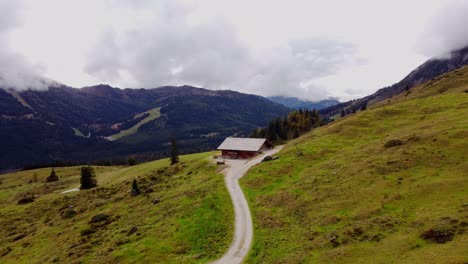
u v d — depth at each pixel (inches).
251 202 2642.7
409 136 2844.5
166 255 1948.8
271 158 3730.3
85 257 2239.2
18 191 6353.3
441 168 2057.1
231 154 4753.9
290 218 2132.1
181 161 5019.7
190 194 2999.5
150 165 5615.2
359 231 1628.9
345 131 4151.1
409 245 1380.4
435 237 1365.7
